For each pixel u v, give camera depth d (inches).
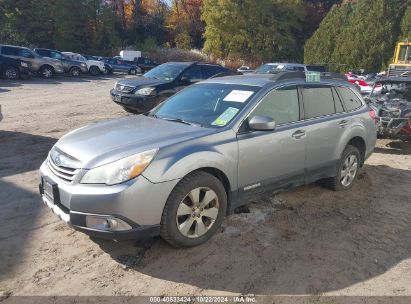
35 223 176.2
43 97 639.8
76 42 1942.7
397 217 195.0
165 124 173.2
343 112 220.4
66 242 160.2
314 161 199.9
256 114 174.6
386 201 215.8
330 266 148.6
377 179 255.1
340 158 216.4
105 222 136.0
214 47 2149.4
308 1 2393.0
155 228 143.5
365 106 238.4
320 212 196.7
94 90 797.2
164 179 141.2
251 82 190.7
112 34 2059.5
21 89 742.5
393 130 339.9
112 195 133.7
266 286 135.6
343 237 171.8
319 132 198.7
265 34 2137.1
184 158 145.9
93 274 139.4
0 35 1684.3
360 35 1734.7
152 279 137.6
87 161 141.3
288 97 191.2
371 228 181.6
